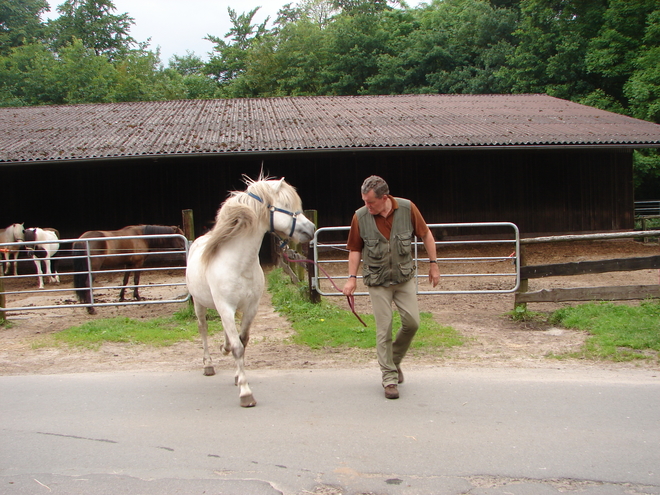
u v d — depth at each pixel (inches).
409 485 103.9
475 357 197.3
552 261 465.7
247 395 149.3
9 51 1608.0
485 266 451.5
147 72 1654.8
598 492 100.8
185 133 520.7
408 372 179.6
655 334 209.3
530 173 588.7
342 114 613.0
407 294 154.9
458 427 131.7
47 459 118.5
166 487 104.5
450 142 473.4
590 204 598.2
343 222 570.6
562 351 202.7
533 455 116.2
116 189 541.6
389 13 1486.2
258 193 154.9
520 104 697.6
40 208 533.3
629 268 250.2
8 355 216.4
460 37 1235.2
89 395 162.2
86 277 298.2
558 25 1003.3
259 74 1440.7
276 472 110.1
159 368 194.1
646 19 848.3
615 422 133.8
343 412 143.2
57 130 533.3
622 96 964.0
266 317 275.9
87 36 1830.7
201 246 174.9
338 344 217.3
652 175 850.8
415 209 155.3
